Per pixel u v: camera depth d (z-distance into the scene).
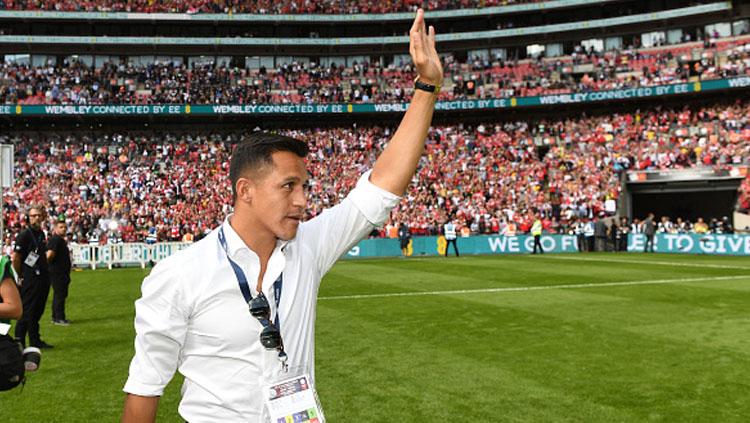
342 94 44.41
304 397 2.13
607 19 44.03
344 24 47.88
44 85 42.19
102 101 41.41
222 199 36.12
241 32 47.31
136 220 33.56
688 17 43.16
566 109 43.03
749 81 36.41
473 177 37.69
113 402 6.20
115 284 18.47
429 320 10.65
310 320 2.29
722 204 41.31
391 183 2.35
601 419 5.42
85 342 9.34
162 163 39.34
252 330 2.11
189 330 2.13
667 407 5.73
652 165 35.53
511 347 8.38
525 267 21.28
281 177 2.11
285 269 2.22
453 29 48.28
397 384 6.62
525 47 47.38
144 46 45.81
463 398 6.08
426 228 32.94
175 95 42.94
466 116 44.75
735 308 11.58
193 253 2.13
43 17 43.25
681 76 39.91
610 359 7.62
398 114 44.97
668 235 29.83
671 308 11.66
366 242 30.91
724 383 6.50
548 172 37.66
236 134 43.59
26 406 6.06
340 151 41.75
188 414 2.15
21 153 38.78
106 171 38.25
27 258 8.55
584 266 21.39
